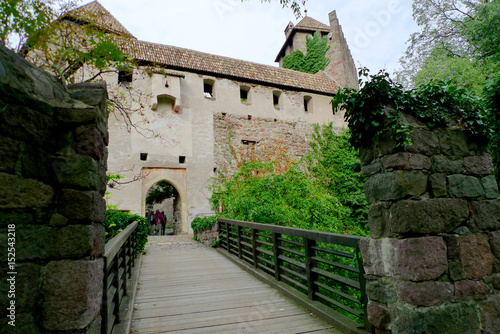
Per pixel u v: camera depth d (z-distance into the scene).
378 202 2.54
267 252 5.03
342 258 5.34
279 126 16.83
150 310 3.58
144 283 4.87
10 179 1.44
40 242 1.51
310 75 19.34
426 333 2.14
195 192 13.74
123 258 3.85
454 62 13.76
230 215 8.09
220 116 15.24
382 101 2.53
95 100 1.84
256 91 16.73
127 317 3.07
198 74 15.13
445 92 2.70
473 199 2.56
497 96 3.19
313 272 3.60
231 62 16.73
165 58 14.23
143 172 12.84
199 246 9.25
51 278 1.51
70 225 1.59
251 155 15.50
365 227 13.04
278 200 7.38
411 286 2.20
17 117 1.49
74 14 2.76
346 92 2.79
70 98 1.81
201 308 3.63
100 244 1.84
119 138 12.53
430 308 2.19
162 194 19.97
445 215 2.39
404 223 2.25
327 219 8.05
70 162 1.65
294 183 8.02
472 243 2.44
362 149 2.78
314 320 3.16
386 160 2.46
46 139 1.61
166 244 9.70
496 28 12.11
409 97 2.55
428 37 16.84
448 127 2.62
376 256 2.50
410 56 17.70
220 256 7.39
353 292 4.96
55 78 1.82
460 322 2.25
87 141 1.72
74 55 2.74
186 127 14.16
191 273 5.58
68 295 1.52
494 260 2.50
